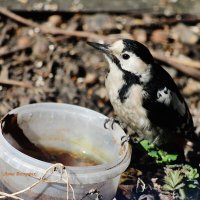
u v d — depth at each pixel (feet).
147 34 46.57
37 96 39.19
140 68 31.71
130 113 32.68
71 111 31.19
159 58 43.88
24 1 46.62
